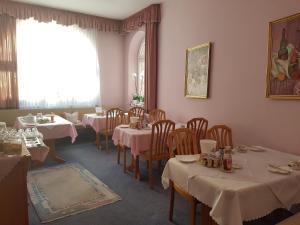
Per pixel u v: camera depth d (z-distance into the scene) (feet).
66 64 17.70
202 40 12.05
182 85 13.64
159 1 14.70
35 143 8.44
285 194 5.39
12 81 15.81
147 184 10.11
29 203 8.32
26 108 16.57
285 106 8.45
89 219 7.41
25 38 16.12
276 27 8.55
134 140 10.04
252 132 9.71
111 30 18.85
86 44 18.29
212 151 6.33
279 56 8.48
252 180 5.20
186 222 7.30
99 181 10.34
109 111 15.01
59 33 17.22
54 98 17.52
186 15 13.01
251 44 9.60
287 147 8.43
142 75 19.49
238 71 10.22
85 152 14.97
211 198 5.05
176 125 12.47
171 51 14.30
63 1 15.15
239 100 10.24
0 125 9.14
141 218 7.52
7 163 5.74
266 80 8.96
